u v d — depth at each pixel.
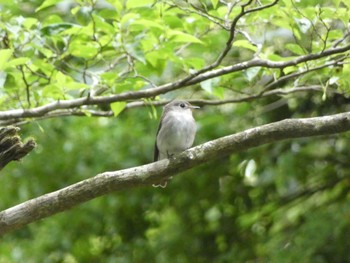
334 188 16.16
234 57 14.52
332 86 12.59
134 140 16.95
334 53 9.16
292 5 9.45
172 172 7.73
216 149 7.70
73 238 18.34
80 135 17.38
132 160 16.77
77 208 17.89
